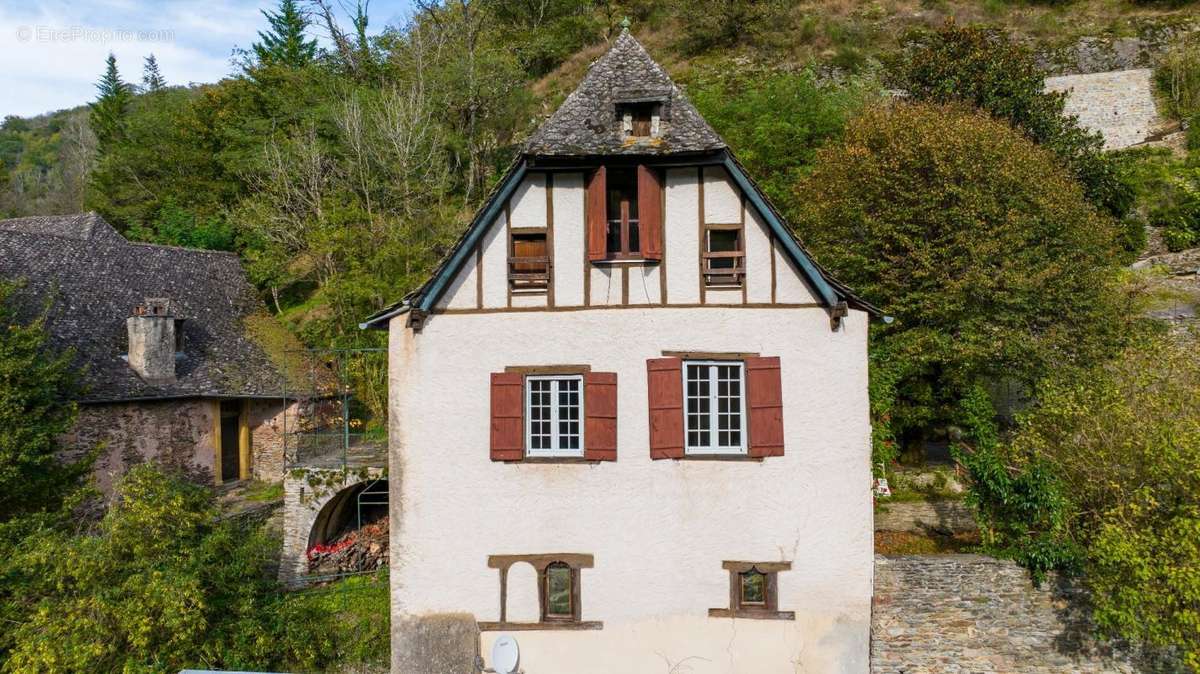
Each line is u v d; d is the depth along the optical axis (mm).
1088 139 26359
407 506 11180
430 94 28781
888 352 16469
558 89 39906
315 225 25406
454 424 11164
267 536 14859
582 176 11180
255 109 33250
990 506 12406
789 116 24859
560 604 11250
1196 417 10898
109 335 20500
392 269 23969
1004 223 15961
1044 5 39656
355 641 13008
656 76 11383
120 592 11125
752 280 11062
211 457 21562
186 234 32094
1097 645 11477
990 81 25344
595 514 11000
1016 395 19703
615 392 11031
